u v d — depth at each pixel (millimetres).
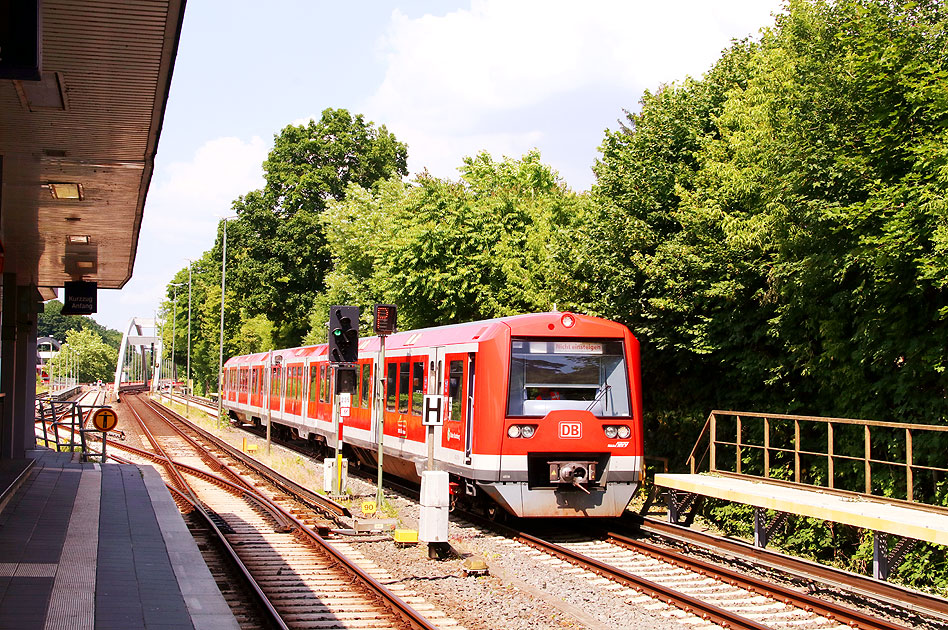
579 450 13930
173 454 29219
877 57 11656
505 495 13648
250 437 36312
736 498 12188
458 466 14516
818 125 12664
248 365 40469
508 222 25625
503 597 9797
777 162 13344
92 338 174000
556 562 11820
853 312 12977
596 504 14086
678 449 18375
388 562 11688
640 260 16469
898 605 9109
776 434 15633
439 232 24469
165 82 9062
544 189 31125
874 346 12656
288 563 11430
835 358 13719
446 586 10344
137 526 11922
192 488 19531
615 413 14219
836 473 14031
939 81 10719
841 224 12219
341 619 8766
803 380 15180
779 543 14258
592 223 17844
